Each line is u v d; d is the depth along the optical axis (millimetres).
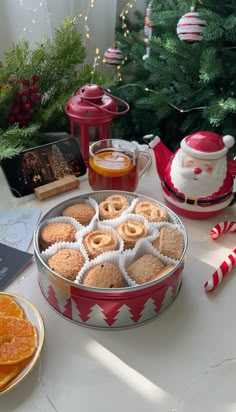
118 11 840
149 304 322
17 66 576
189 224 451
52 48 608
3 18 698
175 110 736
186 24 570
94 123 508
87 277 325
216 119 633
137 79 784
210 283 363
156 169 507
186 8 642
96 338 320
